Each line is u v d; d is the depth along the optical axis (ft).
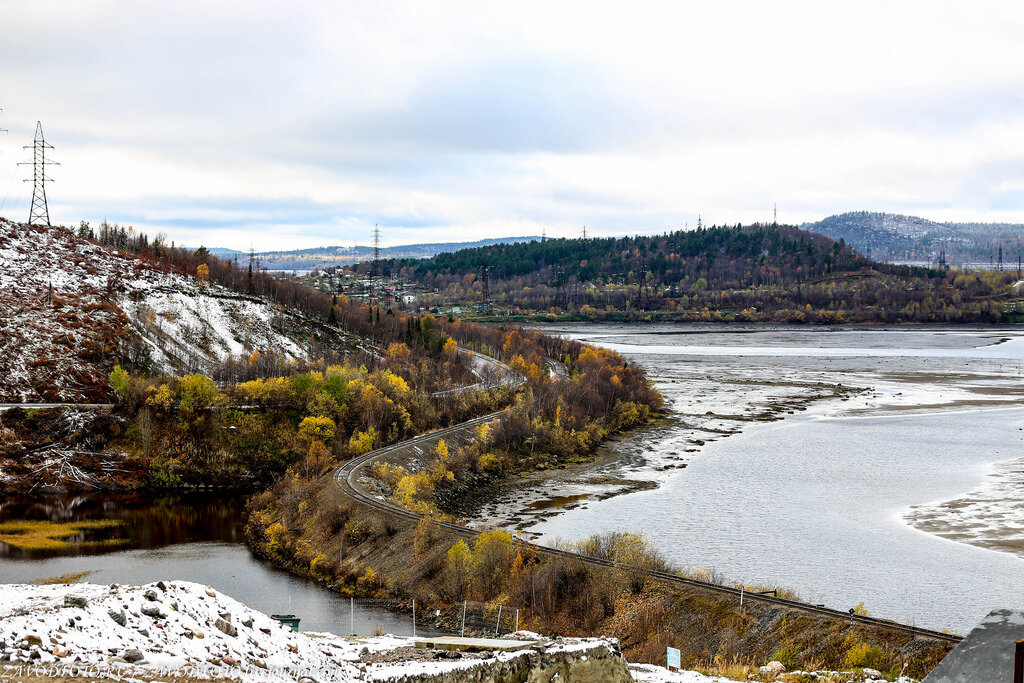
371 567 327.06
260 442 514.27
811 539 348.79
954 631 250.98
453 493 444.96
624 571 282.15
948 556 323.37
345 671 98.32
